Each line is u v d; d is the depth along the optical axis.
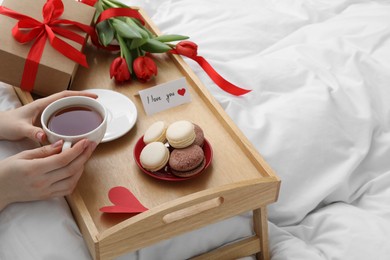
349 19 1.48
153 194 1.04
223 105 1.27
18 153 1.07
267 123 1.23
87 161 1.09
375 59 1.37
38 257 1.00
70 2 1.29
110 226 1.00
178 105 1.22
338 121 1.24
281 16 1.52
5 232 1.02
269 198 1.06
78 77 1.28
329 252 1.12
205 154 1.10
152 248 1.08
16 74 1.18
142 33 1.32
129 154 1.11
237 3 1.59
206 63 1.32
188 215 1.01
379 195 1.19
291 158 1.19
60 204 1.05
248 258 1.13
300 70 1.32
